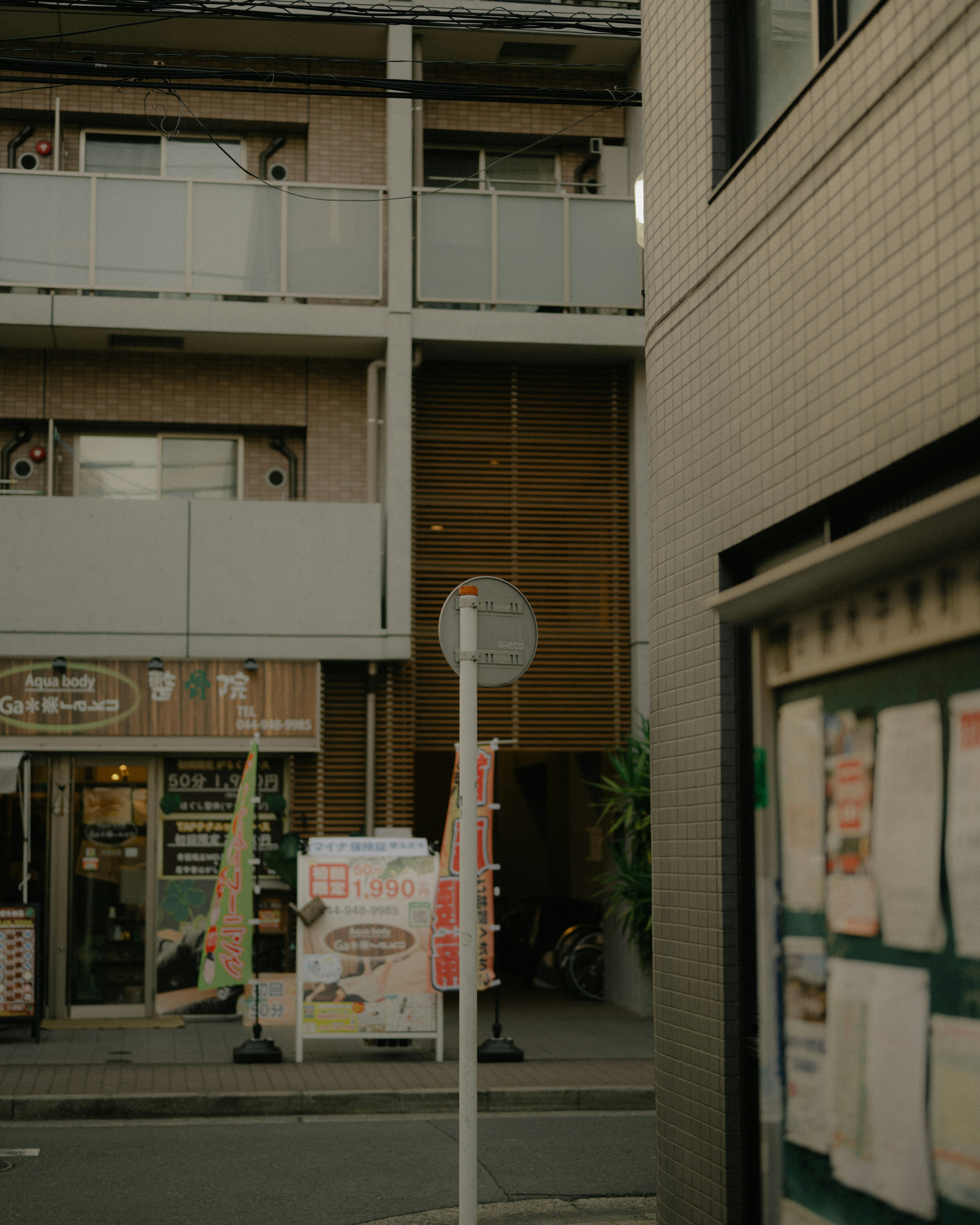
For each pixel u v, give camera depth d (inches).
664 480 257.1
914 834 132.7
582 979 584.1
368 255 547.8
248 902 426.6
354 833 533.3
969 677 125.2
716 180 237.9
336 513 532.7
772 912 162.1
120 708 509.4
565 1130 348.8
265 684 519.2
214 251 538.6
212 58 581.6
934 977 128.3
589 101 434.6
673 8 262.4
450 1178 293.4
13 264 526.6
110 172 581.9
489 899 428.5
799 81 217.9
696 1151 228.8
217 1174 294.5
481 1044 449.1
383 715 541.6
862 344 178.2
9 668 506.3
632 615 566.6
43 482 561.0
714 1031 222.7
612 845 545.0
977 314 150.2
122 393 562.3
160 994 511.8
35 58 571.8
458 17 539.5
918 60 164.9
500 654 210.5
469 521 568.1
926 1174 127.5
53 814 514.0
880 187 174.2
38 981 452.8
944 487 166.6
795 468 198.5
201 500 530.0
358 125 588.1
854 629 145.3
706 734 231.5
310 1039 450.3
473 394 577.0
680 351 250.5
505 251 557.0
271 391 571.5
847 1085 142.1
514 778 791.1
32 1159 308.3
